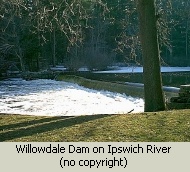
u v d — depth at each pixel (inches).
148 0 392.2
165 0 526.3
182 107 418.0
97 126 305.0
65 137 275.3
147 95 402.3
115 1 1633.9
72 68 1652.3
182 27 1929.1
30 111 605.0
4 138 287.6
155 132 273.4
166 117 319.0
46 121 358.6
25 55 1684.3
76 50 1708.9
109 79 1216.8
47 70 1720.0
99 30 1945.1
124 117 335.3
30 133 299.6
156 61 398.0
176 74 1466.5
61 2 567.5
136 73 1539.1
